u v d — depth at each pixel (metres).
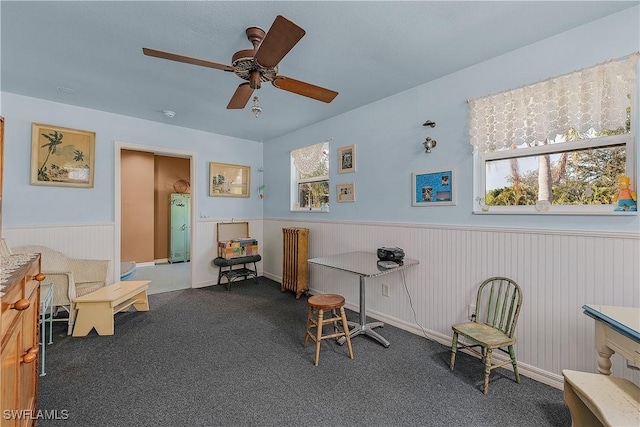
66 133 3.28
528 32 1.95
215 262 4.28
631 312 1.48
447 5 1.69
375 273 2.31
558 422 1.64
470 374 2.11
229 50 2.17
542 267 2.04
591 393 1.32
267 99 3.13
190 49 2.16
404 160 2.92
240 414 1.70
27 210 3.09
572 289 1.92
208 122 3.96
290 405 1.78
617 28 1.76
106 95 3.03
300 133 4.28
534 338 2.07
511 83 2.18
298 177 4.46
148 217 6.13
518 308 1.98
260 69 1.85
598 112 1.79
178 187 6.70
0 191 1.32
